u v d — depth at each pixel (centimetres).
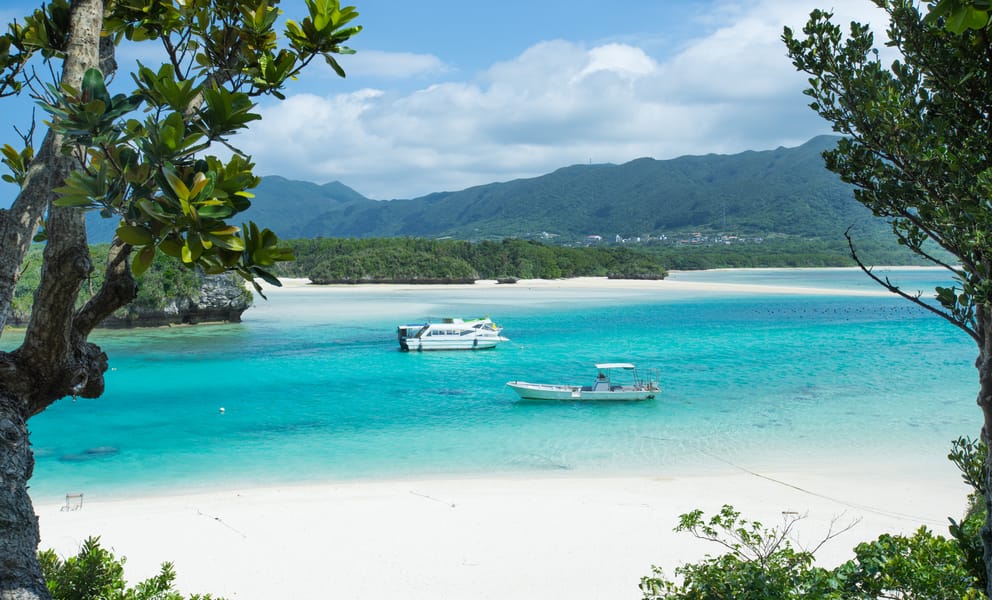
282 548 1634
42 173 450
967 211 579
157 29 551
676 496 2036
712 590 882
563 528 1759
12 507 438
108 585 850
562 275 16962
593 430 2938
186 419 3164
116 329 6744
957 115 645
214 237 378
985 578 820
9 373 457
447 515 1867
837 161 724
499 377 4272
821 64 708
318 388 3925
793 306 9306
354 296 11381
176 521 1823
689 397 3603
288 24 535
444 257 14962
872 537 1692
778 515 1858
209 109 410
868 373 4272
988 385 660
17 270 441
